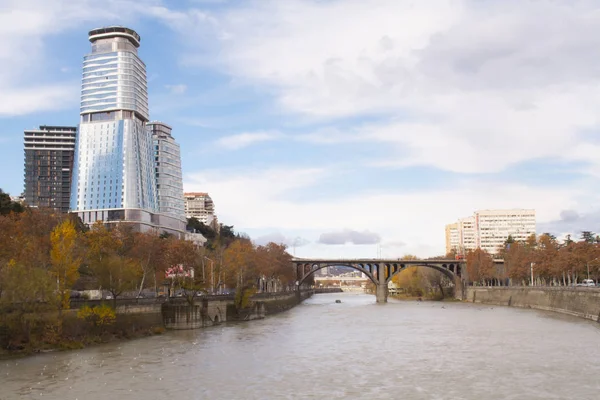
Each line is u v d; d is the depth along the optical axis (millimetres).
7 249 104500
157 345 92188
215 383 63406
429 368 71938
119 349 87250
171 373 68688
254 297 169250
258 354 83375
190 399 56531
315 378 66188
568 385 61125
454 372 69062
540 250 198250
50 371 69125
